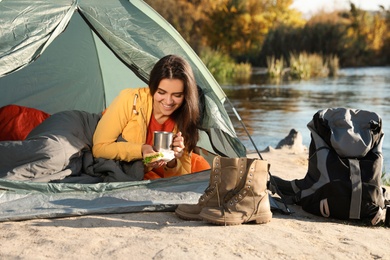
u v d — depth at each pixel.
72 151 4.96
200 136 5.57
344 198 4.51
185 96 4.77
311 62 29.25
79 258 3.42
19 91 6.76
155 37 5.32
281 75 28.06
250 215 4.21
